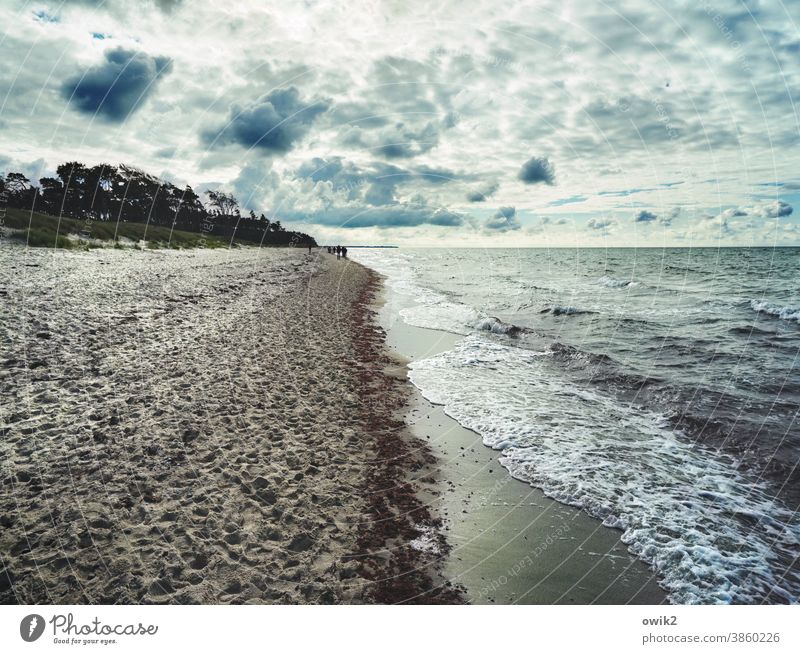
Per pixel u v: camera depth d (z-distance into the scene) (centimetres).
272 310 1528
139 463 546
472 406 877
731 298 2439
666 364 1243
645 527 534
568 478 630
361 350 1208
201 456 579
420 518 532
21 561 402
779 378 1120
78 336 941
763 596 445
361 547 471
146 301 1344
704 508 575
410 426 772
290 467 589
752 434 791
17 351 816
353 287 2556
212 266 2544
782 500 598
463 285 3084
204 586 398
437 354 1259
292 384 866
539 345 1409
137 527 452
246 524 475
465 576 452
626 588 449
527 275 3891
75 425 611
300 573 425
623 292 2734
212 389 778
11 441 563
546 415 852
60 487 493
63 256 2147
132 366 828
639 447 738
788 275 3569
